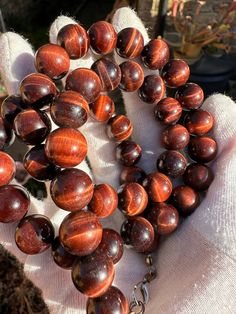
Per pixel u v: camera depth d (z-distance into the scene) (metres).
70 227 0.11
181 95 0.14
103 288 0.11
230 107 0.14
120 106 0.30
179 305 0.12
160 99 0.14
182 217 0.14
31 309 0.20
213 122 0.14
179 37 0.33
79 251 0.11
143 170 0.15
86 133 0.15
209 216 0.13
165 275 0.13
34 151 0.12
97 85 0.13
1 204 0.11
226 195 0.12
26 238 0.11
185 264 0.13
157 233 0.13
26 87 0.12
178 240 0.13
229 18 0.30
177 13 0.31
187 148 0.14
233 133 0.14
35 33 0.43
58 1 0.47
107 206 0.12
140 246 0.12
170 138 0.14
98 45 0.14
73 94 0.12
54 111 0.11
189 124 0.14
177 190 0.13
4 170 0.11
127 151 0.14
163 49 0.14
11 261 0.21
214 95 0.15
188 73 0.14
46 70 0.13
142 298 0.13
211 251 0.12
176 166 0.13
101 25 0.14
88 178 0.11
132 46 0.14
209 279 0.12
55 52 0.13
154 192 0.13
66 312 0.12
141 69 0.14
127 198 0.13
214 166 0.14
